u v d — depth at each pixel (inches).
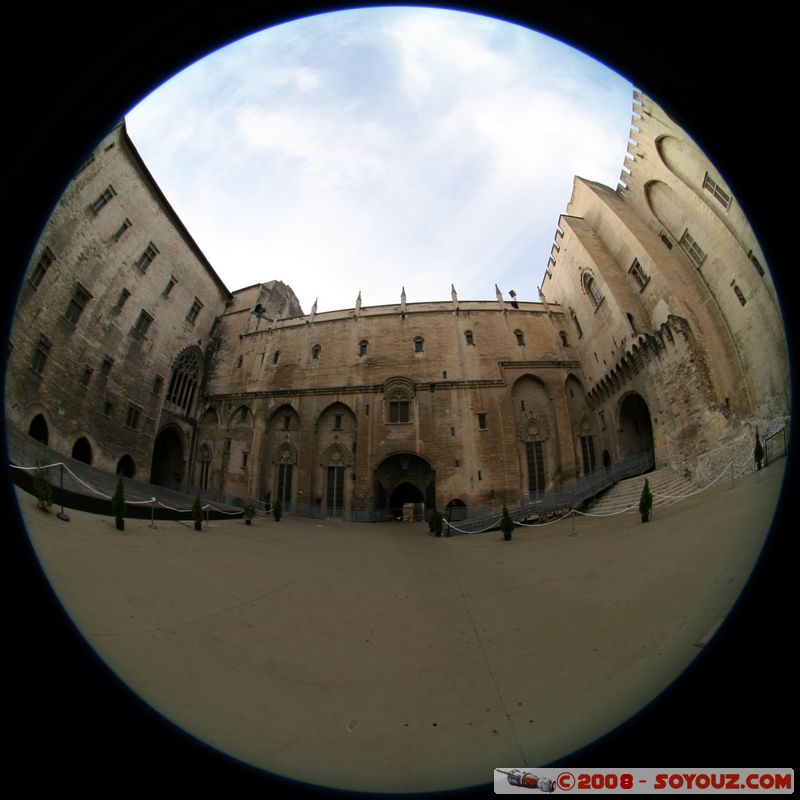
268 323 1742.1
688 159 960.9
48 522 438.3
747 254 826.8
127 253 1208.2
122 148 1153.4
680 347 968.3
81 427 1039.0
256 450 1530.5
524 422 1462.8
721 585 231.8
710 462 817.5
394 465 1507.1
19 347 867.4
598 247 1275.8
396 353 1576.0
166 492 1210.6
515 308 1605.6
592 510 1019.3
